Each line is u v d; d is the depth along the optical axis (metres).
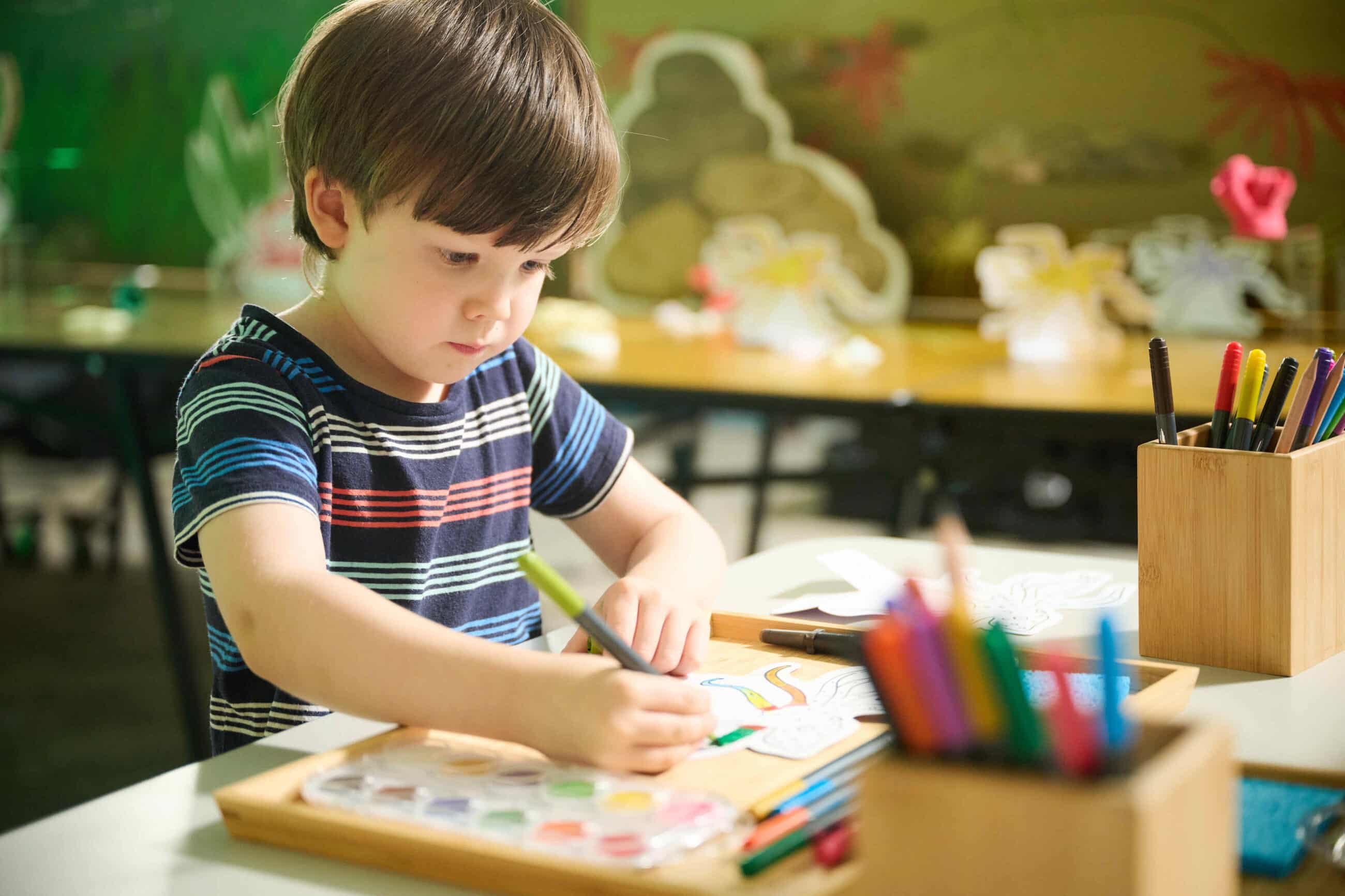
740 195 3.68
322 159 0.74
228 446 0.73
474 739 0.59
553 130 0.71
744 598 0.85
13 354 2.38
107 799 0.56
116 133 4.32
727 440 4.30
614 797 0.50
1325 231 3.12
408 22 0.72
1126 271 3.31
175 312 3.00
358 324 0.78
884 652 0.39
